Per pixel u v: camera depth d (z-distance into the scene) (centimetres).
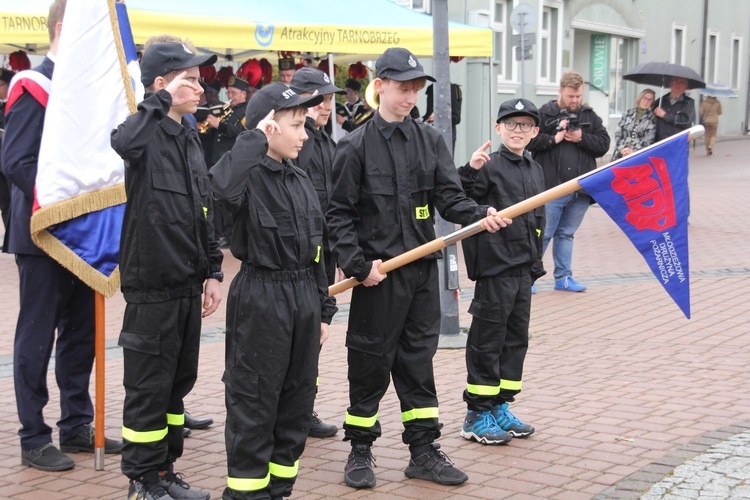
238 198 381
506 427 522
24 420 482
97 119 463
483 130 1934
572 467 476
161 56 430
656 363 681
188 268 426
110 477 471
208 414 579
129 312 422
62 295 485
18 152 462
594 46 2841
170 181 421
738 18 4022
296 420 403
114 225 468
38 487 458
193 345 441
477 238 506
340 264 447
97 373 475
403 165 456
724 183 2109
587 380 640
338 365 694
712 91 2984
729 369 660
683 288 432
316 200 412
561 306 898
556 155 941
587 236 1394
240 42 985
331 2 1198
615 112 2953
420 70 449
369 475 459
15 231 477
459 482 455
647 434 524
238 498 388
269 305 386
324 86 541
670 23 3300
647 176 432
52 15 481
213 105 1180
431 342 466
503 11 2186
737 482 443
